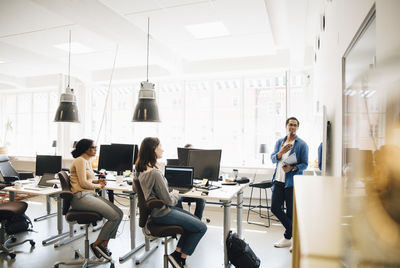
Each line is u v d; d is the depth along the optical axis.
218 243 3.43
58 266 2.77
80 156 3.01
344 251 0.50
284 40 4.26
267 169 5.03
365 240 0.52
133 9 3.20
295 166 3.11
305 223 0.62
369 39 1.10
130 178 3.70
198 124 6.39
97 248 2.74
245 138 5.80
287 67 5.00
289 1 2.67
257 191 5.27
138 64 5.86
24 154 7.95
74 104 3.94
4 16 3.45
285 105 5.29
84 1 2.84
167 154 6.49
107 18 3.17
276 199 3.26
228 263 2.74
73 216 2.72
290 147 3.14
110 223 2.79
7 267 2.76
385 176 0.54
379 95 0.84
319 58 3.41
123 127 7.01
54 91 7.74
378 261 0.49
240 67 5.26
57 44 4.52
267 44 4.48
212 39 4.23
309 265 0.49
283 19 3.39
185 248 2.39
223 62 5.37
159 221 2.37
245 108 5.82
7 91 7.99
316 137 3.88
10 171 4.74
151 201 2.28
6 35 4.09
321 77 3.15
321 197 0.84
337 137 1.94
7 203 3.26
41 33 4.02
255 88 6.02
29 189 3.36
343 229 0.57
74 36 4.15
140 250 3.22
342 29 1.79
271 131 5.84
